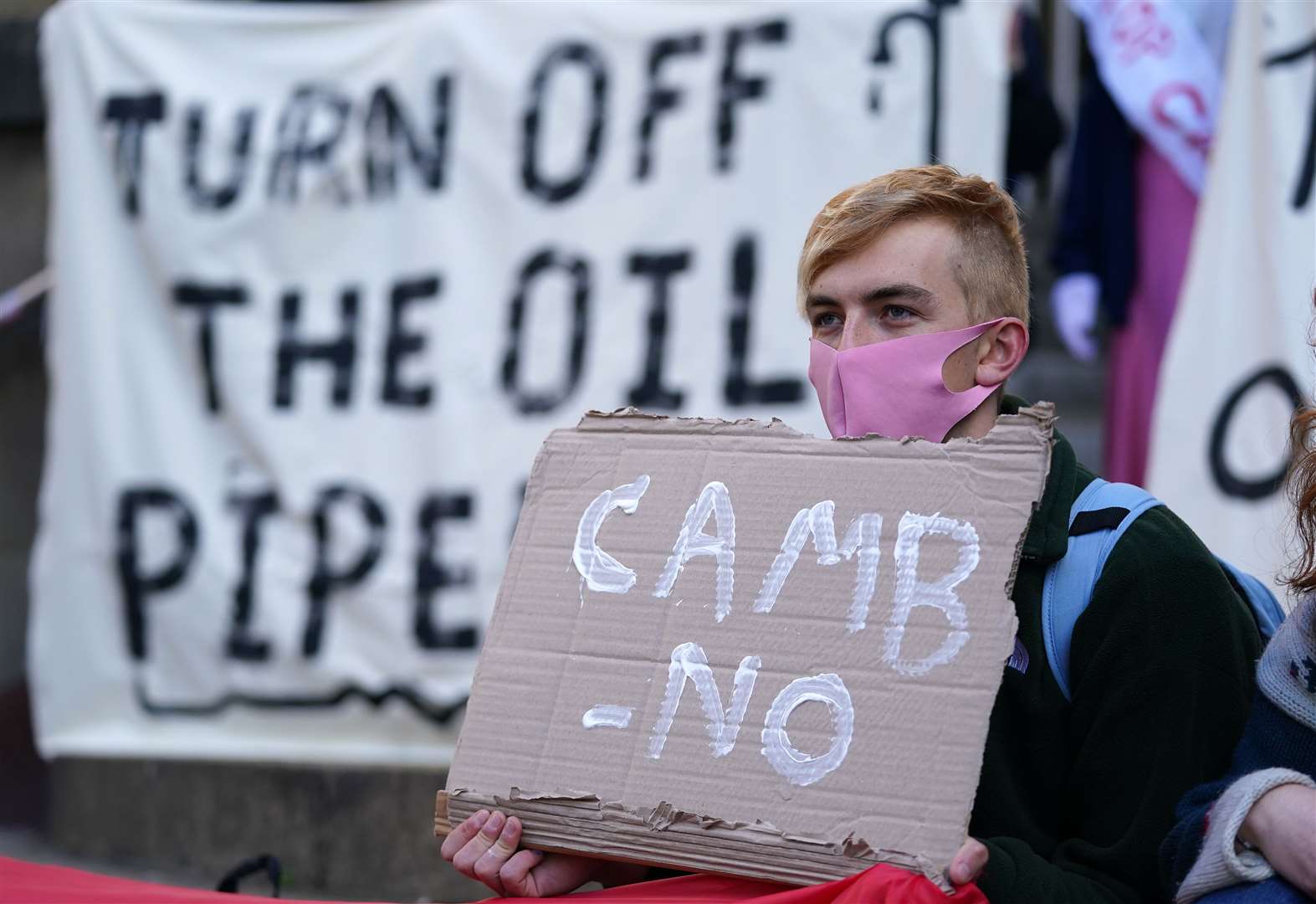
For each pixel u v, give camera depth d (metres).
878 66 5.27
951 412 2.46
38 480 7.00
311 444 5.96
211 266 6.12
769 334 5.40
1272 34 4.62
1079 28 7.30
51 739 6.18
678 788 2.16
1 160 7.14
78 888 2.51
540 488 2.48
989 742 2.33
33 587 6.55
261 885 6.05
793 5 5.41
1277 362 4.52
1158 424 4.69
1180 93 4.93
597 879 2.38
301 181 6.05
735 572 2.26
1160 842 2.21
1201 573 2.32
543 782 2.25
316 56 6.11
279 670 5.93
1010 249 2.56
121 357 6.20
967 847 1.98
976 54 5.17
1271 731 2.18
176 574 6.07
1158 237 5.13
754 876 2.08
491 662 2.38
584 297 5.66
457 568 5.74
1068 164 5.44
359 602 5.85
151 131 6.21
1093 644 2.31
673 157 5.57
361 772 5.96
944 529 2.16
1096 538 2.35
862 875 1.99
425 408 5.83
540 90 5.77
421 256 5.89
